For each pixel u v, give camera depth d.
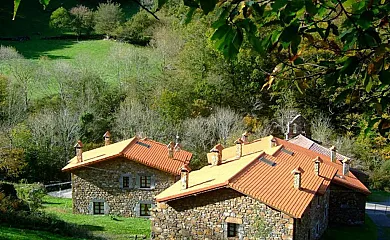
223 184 17.61
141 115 40.19
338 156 32.75
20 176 35.84
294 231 17.17
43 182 36.81
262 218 17.45
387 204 33.34
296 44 2.88
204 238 18.44
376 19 3.13
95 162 28.02
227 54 2.80
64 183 36.59
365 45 3.00
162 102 41.34
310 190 19.64
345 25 3.10
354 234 25.09
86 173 28.48
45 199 32.62
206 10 2.51
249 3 2.76
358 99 3.65
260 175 19.56
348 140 37.88
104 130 40.53
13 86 41.38
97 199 28.47
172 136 39.31
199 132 38.62
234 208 17.86
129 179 28.27
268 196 17.59
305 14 3.17
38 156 36.34
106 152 29.47
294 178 19.39
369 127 3.88
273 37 3.11
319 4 3.10
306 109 41.50
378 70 3.13
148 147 30.05
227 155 27.92
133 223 26.25
